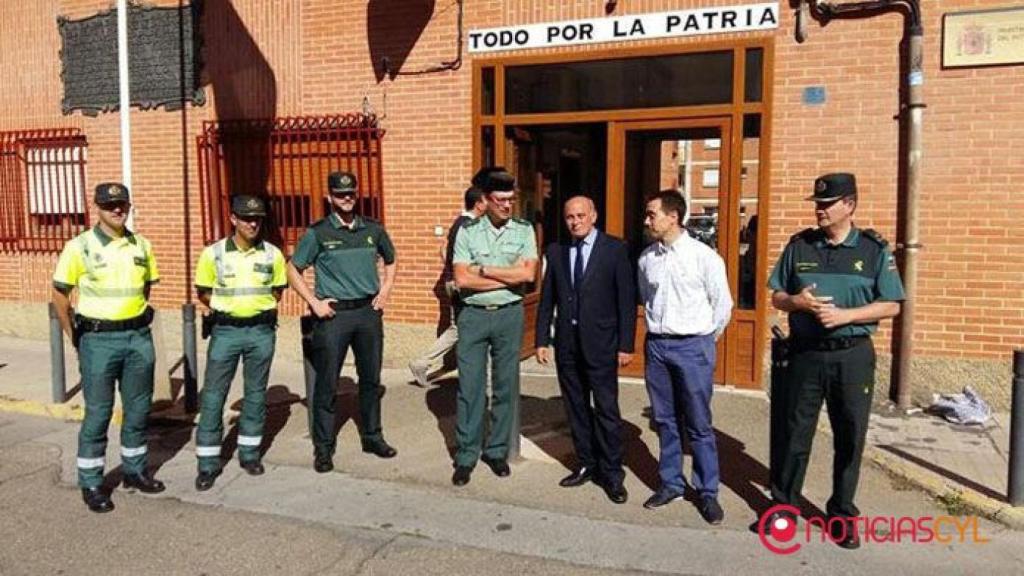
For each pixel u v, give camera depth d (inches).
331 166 351.3
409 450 237.9
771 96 279.9
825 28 273.1
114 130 396.5
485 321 210.8
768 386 286.0
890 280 164.2
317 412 220.4
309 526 186.4
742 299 290.5
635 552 171.6
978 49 257.1
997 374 262.2
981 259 261.7
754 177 289.4
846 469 173.3
